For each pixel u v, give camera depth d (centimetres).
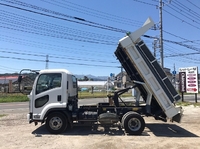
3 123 1085
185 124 1066
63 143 696
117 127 953
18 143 698
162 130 919
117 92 938
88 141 721
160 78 848
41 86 845
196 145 678
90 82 8562
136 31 846
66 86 837
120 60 1004
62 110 831
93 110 888
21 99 2964
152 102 927
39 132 865
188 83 2317
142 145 673
